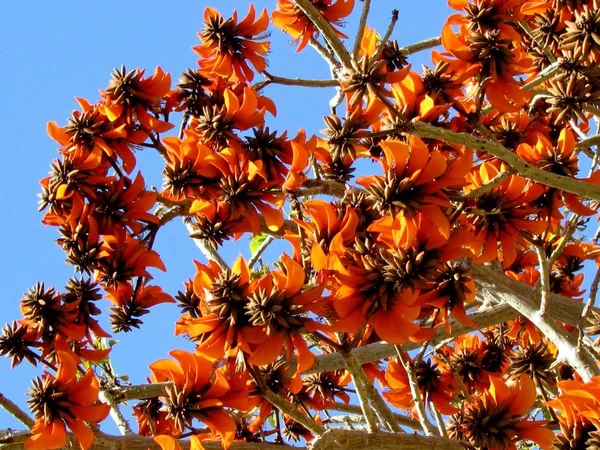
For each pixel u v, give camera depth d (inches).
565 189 100.8
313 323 93.9
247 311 94.0
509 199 104.0
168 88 111.7
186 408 99.1
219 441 102.0
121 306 113.4
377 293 92.7
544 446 103.5
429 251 93.2
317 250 93.1
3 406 99.4
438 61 110.0
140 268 108.2
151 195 108.0
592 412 95.7
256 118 109.0
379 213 98.1
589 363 105.2
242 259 96.1
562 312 112.6
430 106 105.2
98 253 106.8
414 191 93.1
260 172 105.3
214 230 107.2
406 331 92.5
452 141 99.3
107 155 109.8
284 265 96.1
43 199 107.3
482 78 108.2
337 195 105.5
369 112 106.7
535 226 103.7
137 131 111.0
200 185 107.4
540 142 109.3
